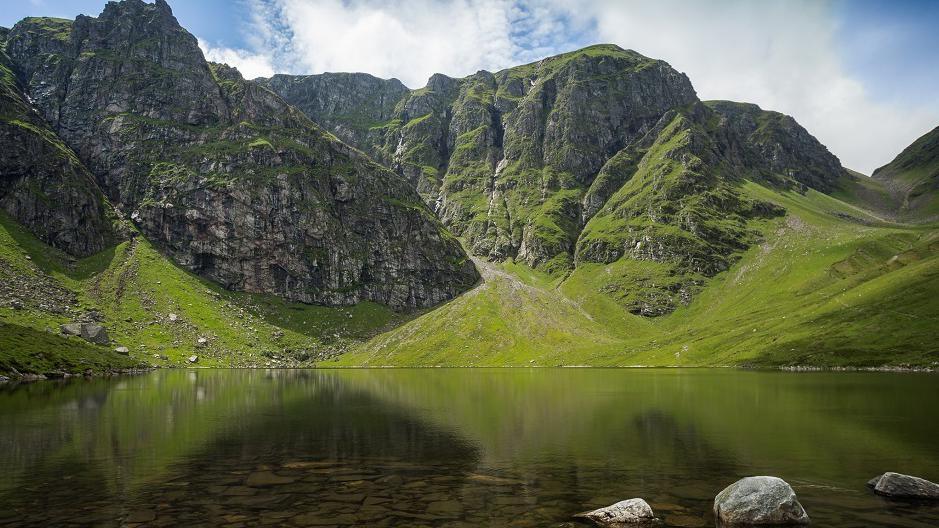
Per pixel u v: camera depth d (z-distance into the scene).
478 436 56.06
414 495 33.28
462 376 183.12
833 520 28.16
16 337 171.38
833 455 44.84
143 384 133.50
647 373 182.88
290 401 94.81
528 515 29.16
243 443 51.81
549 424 64.62
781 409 76.50
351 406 86.56
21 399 91.94
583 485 35.72
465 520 28.22
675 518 28.62
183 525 27.36
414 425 64.19
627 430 59.22
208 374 192.38
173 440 53.69
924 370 166.00
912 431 56.56
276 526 27.22
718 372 180.38
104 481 36.97
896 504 31.05
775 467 40.69
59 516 28.95
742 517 27.64
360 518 28.61
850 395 95.44
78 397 96.38
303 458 44.91
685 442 51.44
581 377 165.75
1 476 38.31
